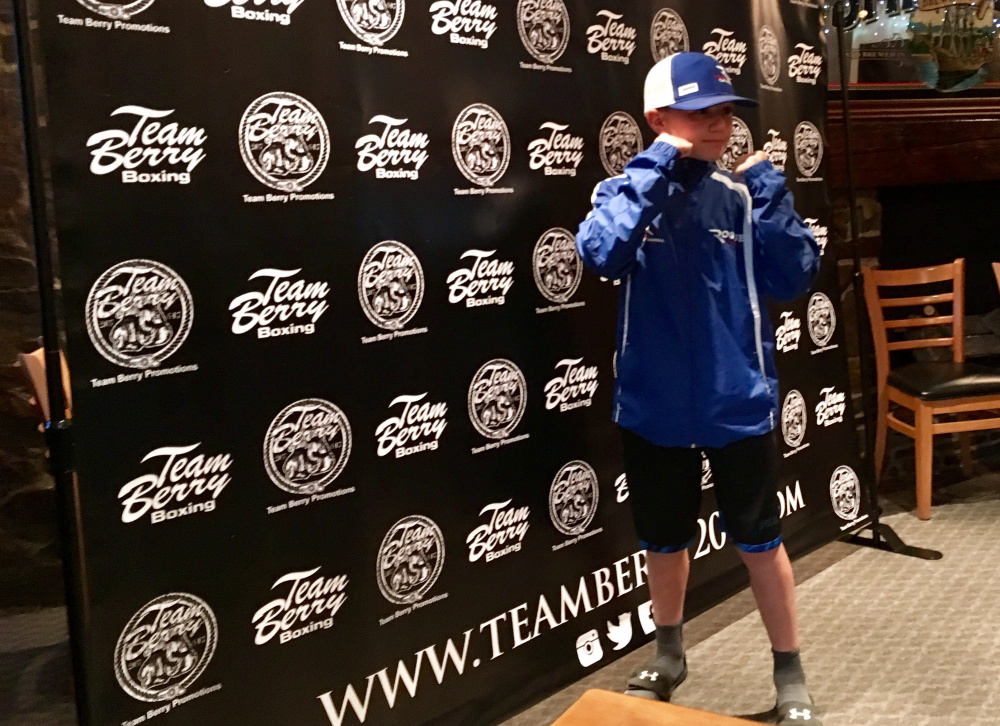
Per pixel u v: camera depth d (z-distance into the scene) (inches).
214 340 56.6
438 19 67.3
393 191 65.4
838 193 125.5
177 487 55.6
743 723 45.3
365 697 66.4
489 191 72.0
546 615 79.0
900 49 126.7
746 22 93.9
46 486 95.7
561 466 79.6
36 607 96.7
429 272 68.3
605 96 80.5
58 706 78.8
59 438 50.5
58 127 49.1
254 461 59.2
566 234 78.3
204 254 55.7
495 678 75.2
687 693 76.4
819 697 73.9
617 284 83.4
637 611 87.0
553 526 79.4
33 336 93.2
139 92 52.1
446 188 68.9
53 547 96.4
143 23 52.1
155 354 54.0
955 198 136.9
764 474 69.1
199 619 57.2
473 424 72.4
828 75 120.4
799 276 67.1
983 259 141.2
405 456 67.9
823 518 105.1
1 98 89.2
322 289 61.8
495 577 74.9
